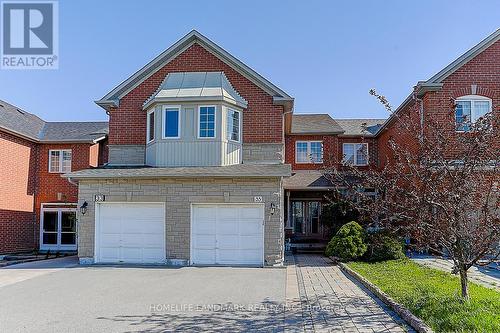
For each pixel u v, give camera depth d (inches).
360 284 467.8
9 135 864.9
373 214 356.8
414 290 388.5
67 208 944.9
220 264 631.2
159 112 709.9
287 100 724.7
